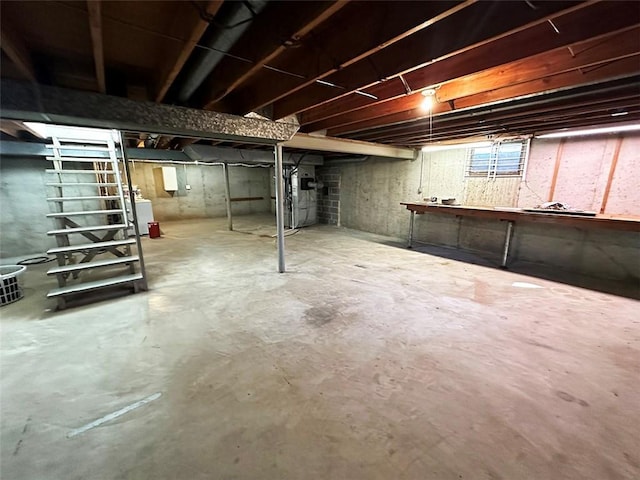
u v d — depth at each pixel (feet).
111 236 12.26
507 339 7.80
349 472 4.23
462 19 4.84
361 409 5.41
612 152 12.57
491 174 16.43
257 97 7.97
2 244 15.28
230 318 8.99
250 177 34.24
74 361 6.85
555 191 14.30
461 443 4.70
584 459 4.42
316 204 27.73
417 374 6.39
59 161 11.92
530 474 4.19
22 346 7.46
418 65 5.62
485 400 5.63
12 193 15.25
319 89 8.00
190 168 29.71
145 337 7.90
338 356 7.06
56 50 5.80
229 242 19.71
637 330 8.27
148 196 27.81
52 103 6.48
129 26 4.59
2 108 6.09
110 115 7.14
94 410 5.39
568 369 6.55
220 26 4.28
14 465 4.33
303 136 13.97
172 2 4.24
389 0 4.52
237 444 4.68
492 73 7.43
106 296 10.66
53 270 9.71
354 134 14.34
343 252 17.16
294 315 9.19
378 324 8.61
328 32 5.53
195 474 4.21
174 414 5.29
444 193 18.66
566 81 6.91
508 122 11.46
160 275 12.98
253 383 6.11
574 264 13.78
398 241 20.36
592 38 4.63
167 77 6.01
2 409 5.40
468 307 9.75
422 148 19.15
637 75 6.40
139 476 4.18
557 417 5.22
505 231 16.15
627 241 12.28
